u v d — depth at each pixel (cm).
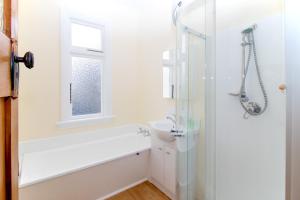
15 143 65
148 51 284
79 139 249
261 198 130
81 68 256
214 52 127
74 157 235
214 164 137
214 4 120
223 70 150
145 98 295
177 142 174
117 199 197
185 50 149
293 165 69
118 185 211
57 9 225
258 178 131
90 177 188
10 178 57
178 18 157
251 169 135
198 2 128
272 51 120
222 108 153
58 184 169
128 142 274
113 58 283
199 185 144
